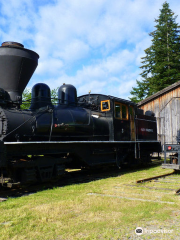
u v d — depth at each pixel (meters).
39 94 8.90
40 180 7.88
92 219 4.64
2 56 8.08
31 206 5.56
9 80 8.23
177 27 32.09
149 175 10.12
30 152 7.91
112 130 11.11
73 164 10.48
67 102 10.23
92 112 10.89
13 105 8.15
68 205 5.54
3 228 4.28
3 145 6.90
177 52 30.73
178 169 10.39
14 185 7.03
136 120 12.86
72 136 9.51
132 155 12.82
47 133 8.55
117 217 4.72
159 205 5.39
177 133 17.77
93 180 9.12
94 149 10.27
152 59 32.03
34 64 8.77
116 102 11.53
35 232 4.08
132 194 6.51
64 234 3.99
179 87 17.98
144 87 32.62
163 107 18.72
